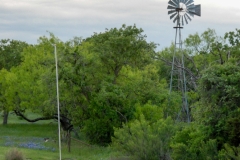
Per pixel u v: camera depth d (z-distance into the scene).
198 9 34.84
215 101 19.53
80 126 36.00
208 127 19.30
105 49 36.03
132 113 33.03
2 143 35.34
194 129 20.00
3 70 46.41
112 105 33.28
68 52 33.47
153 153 20.44
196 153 18.64
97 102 32.88
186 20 34.84
